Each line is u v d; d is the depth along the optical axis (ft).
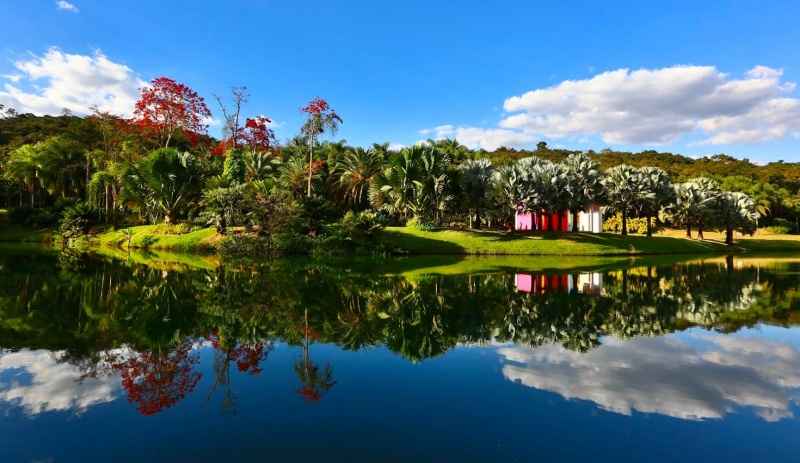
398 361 17.56
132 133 123.85
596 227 136.15
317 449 10.48
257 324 23.89
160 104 105.29
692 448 10.78
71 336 20.92
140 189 94.99
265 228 82.23
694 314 27.96
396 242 86.74
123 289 35.91
